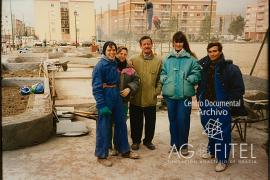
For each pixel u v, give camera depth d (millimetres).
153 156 4574
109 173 4031
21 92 7867
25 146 4895
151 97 4598
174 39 4430
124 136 4434
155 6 17656
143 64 4539
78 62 20375
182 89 4336
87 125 6148
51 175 3955
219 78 3961
